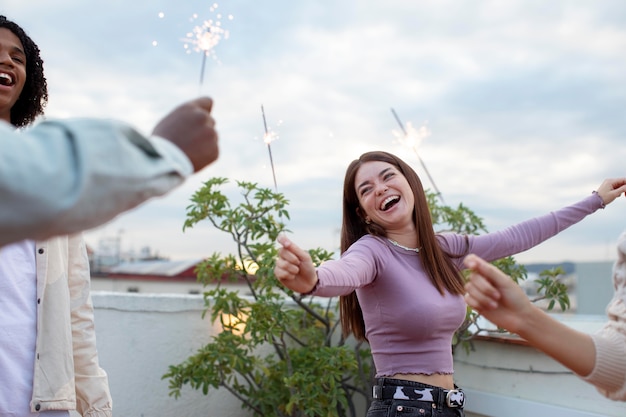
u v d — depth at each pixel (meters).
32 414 1.79
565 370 2.99
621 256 1.18
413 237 2.21
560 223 2.44
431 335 2.06
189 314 3.56
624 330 1.11
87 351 2.03
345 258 1.99
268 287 3.40
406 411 1.99
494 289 1.04
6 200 0.69
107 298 3.30
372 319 2.13
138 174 0.76
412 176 2.26
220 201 3.34
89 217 0.74
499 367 3.31
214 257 3.48
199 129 0.89
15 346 1.78
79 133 0.74
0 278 1.79
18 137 0.72
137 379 3.36
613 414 2.77
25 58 1.93
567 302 3.26
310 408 3.15
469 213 3.69
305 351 3.46
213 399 3.60
